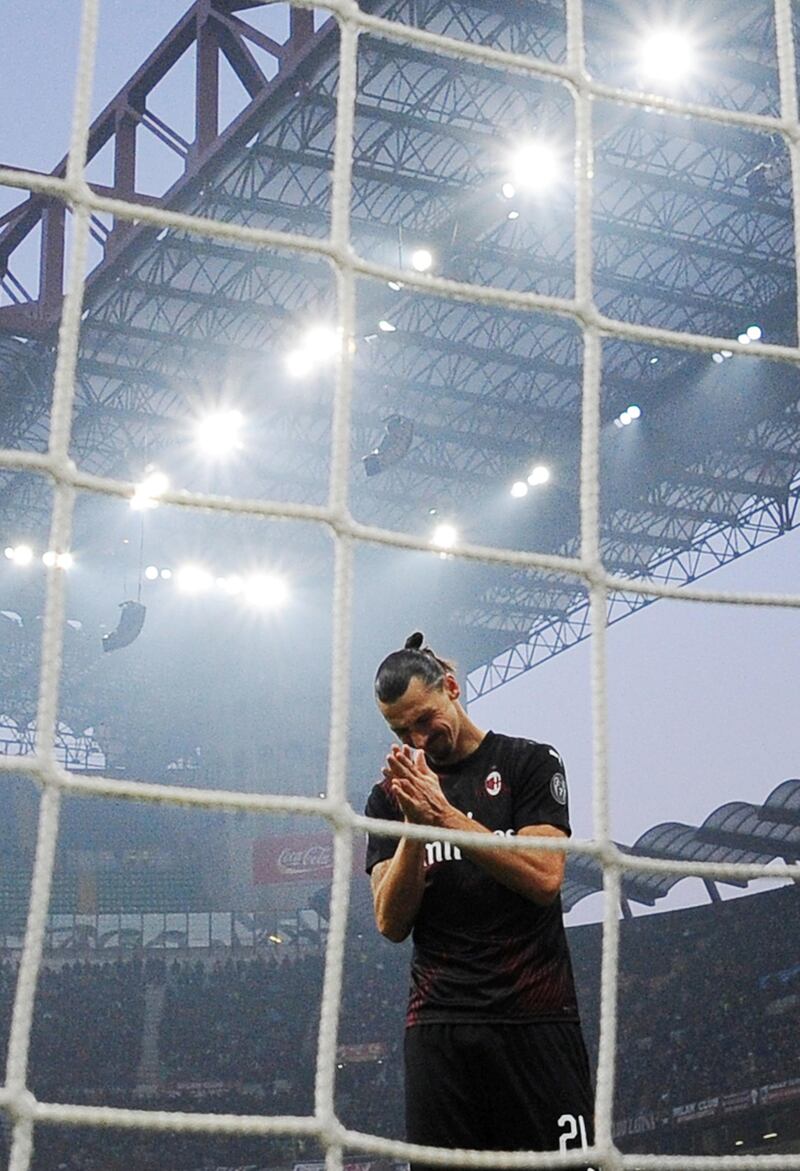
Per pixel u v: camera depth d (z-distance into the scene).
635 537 33.03
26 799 35.81
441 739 3.13
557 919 3.07
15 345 24.50
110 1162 25.75
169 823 36.59
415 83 20.42
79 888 34.91
